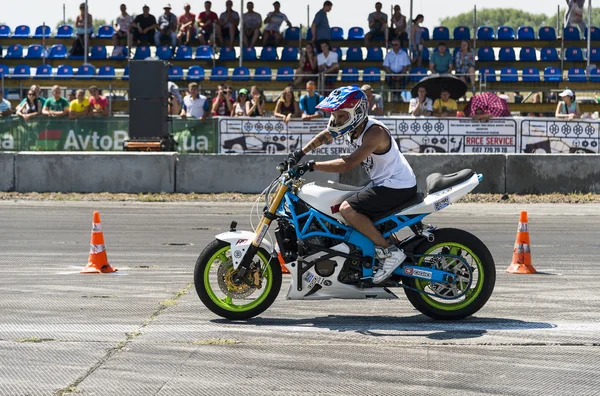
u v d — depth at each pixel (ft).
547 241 55.26
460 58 111.24
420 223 32.50
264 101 107.65
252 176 81.92
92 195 80.84
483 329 31.63
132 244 53.78
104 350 28.76
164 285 40.16
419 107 93.20
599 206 75.31
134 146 88.12
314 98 91.40
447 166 80.84
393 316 33.88
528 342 29.76
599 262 47.14
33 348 29.01
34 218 66.64
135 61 88.22
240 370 26.50
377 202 31.68
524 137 88.79
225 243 32.81
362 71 117.19
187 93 105.70
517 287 39.75
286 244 32.40
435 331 31.37
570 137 88.79
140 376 25.91
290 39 126.52
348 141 32.76
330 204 31.94
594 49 122.62
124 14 125.59
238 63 123.03
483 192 80.48
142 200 79.15
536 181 80.53
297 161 32.24
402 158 32.32
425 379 25.59
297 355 28.17
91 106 100.17
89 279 41.73
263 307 32.99
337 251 31.86
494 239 56.18
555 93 115.44
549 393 24.40
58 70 119.34
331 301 36.73
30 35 135.95
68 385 25.05
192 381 25.41
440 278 31.96
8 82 118.01
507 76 115.65
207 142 92.02
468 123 89.15
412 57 116.88
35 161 82.48
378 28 123.34
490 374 26.12
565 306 35.65
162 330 31.50
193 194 81.46
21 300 36.73
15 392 24.43
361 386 24.94
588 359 27.73
